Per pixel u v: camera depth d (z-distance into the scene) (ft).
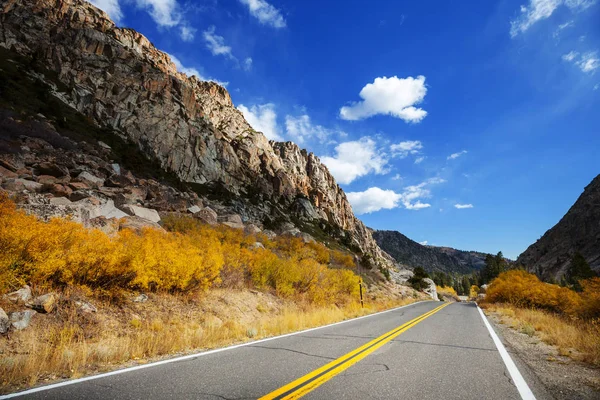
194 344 22.08
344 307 62.23
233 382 13.61
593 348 21.08
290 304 48.42
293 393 12.29
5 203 29.27
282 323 32.14
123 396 11.64
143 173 160.35
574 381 14.90
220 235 82.23
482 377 15.15
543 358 20.26
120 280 27.68
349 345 22.74
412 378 14.71
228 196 241.96
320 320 38.60
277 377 14.44
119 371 15.14
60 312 21.43
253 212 244.01
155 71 271.08
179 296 32.32
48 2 278.67
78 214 39.24
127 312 25.68
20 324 18.12
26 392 11.87
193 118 284.00
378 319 43.86
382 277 160.45
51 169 75.77
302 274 58.90
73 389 12.36
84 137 148.15
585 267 231.71
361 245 506.07
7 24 220.02
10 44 208.54
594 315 48.80
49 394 11.73
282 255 86.58
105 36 258.98
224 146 299.38
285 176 379.35
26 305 20.08
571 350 22.97
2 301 19.31
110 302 25.79
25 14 241.55
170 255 32.24
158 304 29.12
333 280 68.44
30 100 150.71
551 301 69.97
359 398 11.89
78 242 26.37
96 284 26.13
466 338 27.50
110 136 187.83
